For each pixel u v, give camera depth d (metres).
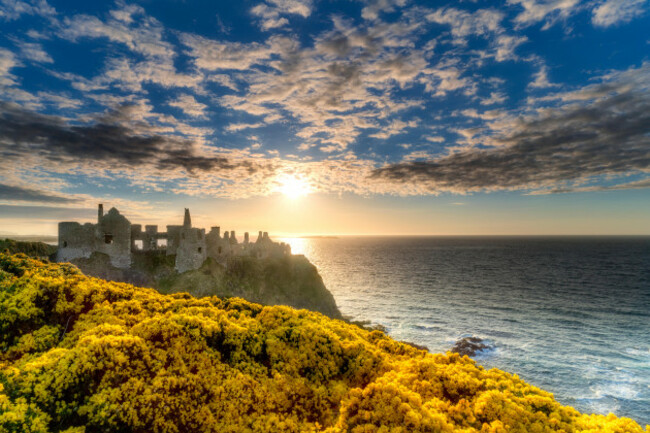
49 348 14.00
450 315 96.12
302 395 14.44
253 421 12.54
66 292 17.31
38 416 9.47
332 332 18.86
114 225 68.38
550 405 13.10
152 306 18.92
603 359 65.00
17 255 22.77
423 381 14.53
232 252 97.62
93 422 10.38
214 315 18.36
